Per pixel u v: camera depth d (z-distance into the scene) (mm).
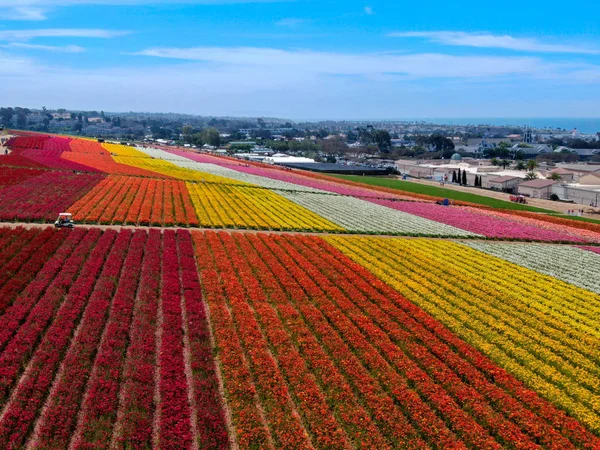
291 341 40688
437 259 65125
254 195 105125
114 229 67312
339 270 57000
